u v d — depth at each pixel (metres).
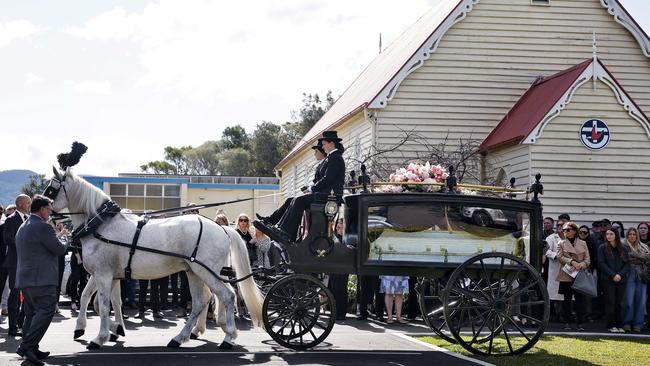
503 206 12.79
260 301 12.72
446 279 13.55
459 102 24.64
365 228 12.42
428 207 12.67
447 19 24.61
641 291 16.22
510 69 25.00
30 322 11.41
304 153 36.72
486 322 12.44
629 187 22.23
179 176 43.41
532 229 12.94
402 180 13.34
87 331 14.91
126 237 12.37
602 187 22.17
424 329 15.76
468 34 24.88
